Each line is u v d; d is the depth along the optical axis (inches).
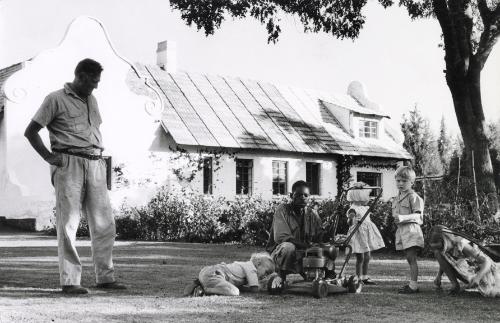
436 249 270.4
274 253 266.7
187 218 791.1
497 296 256.5
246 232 690.2
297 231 273.3
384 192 1311.5
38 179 954.7
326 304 230.8
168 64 1184.8
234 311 211.5
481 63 754.2
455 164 1027.9
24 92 948.6
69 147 266.7
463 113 756.6
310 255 254.4
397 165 1343.5
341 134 1285.7
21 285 280.2
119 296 247.6
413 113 1921.8
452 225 528.7
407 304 233.3
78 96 272.1
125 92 1021.8
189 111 1104.2
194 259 451.5
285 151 1152.2
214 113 1135.6
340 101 1419.8
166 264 405.4
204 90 1188.5
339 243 275.0
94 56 1005.8
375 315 206.4
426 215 525.0
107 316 199.3
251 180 1134.4
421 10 859.4
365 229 321.1
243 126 1143.0
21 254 482.3
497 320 199.8
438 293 270.4
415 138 1913.1
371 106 1457.9
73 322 188.4
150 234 784.3
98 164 274.2
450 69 752.3
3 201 952.3
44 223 936.9
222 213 812.6
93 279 309.7
